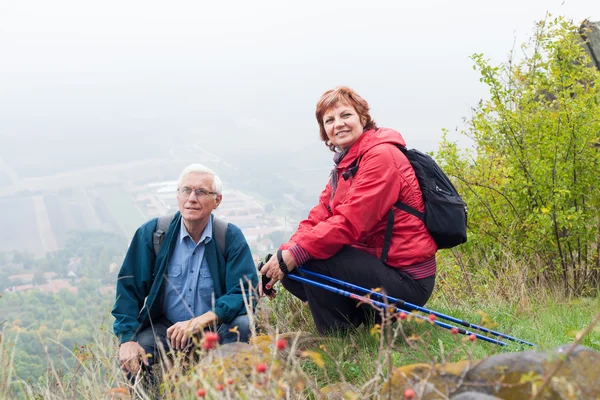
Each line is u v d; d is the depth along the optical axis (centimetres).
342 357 334
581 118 539
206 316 377
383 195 373
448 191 388
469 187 585
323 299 388
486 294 527
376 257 387
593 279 551
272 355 221
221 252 403
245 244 405
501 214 589
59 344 294
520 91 614
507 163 573
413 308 371
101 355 307
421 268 387
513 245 580
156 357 379
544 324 398
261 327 366
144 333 393
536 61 620
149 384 334
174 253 402
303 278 379
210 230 404
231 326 388
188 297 398
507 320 423
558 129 552
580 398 175
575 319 412
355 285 372
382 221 385
